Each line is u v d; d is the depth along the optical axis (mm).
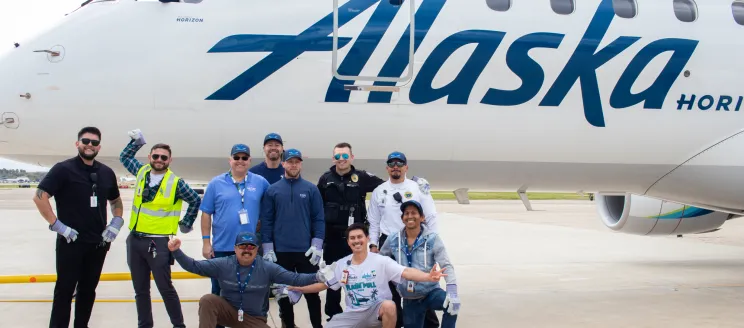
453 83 6758
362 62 6594
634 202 10625
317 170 7012
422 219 4984
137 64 6469
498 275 10305
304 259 5480
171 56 6480
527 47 6891
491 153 7043
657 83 7219
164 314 7066
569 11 7137
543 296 8367
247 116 6547
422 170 7113
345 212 5629
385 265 4867
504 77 6852
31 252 12516
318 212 5504
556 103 6988
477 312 7332
